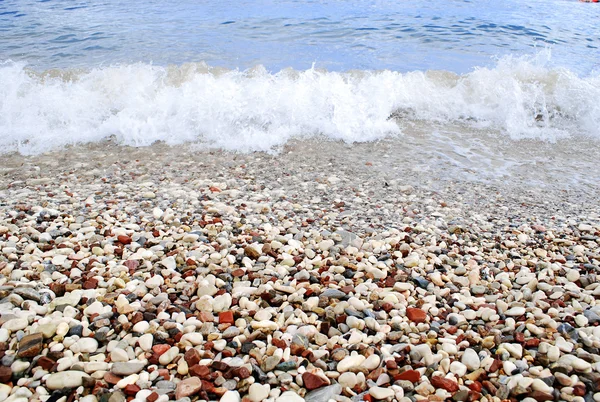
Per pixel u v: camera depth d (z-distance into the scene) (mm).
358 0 14898
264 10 13562
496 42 11078
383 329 2676
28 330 2477
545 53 10125
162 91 6953
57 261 3279
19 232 3703
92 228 3814
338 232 3902
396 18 12945
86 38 10609
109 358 2387
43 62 8969
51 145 5883
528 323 2742
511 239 3959
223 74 7477
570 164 5742
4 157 5543
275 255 3486
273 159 5648
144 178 5062
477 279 3297
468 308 2967
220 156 5707
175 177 5098
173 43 10422
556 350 2488
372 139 6293
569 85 7395
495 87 7367
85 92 6910
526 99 7180
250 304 2836
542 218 4391
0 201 4371
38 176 5066
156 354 2416
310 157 5723
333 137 6312
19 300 2762
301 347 2459
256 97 6785
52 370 2268
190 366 2336
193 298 2920
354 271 3338
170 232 3803
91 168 5305
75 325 2555
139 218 4082
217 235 3775
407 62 9586
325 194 4766
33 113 6449
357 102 6883
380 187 4973
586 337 2611
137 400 2102
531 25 12469
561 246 3867
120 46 10117
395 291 3098
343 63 9406
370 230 3996
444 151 5996
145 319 2686
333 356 2449
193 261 3328
